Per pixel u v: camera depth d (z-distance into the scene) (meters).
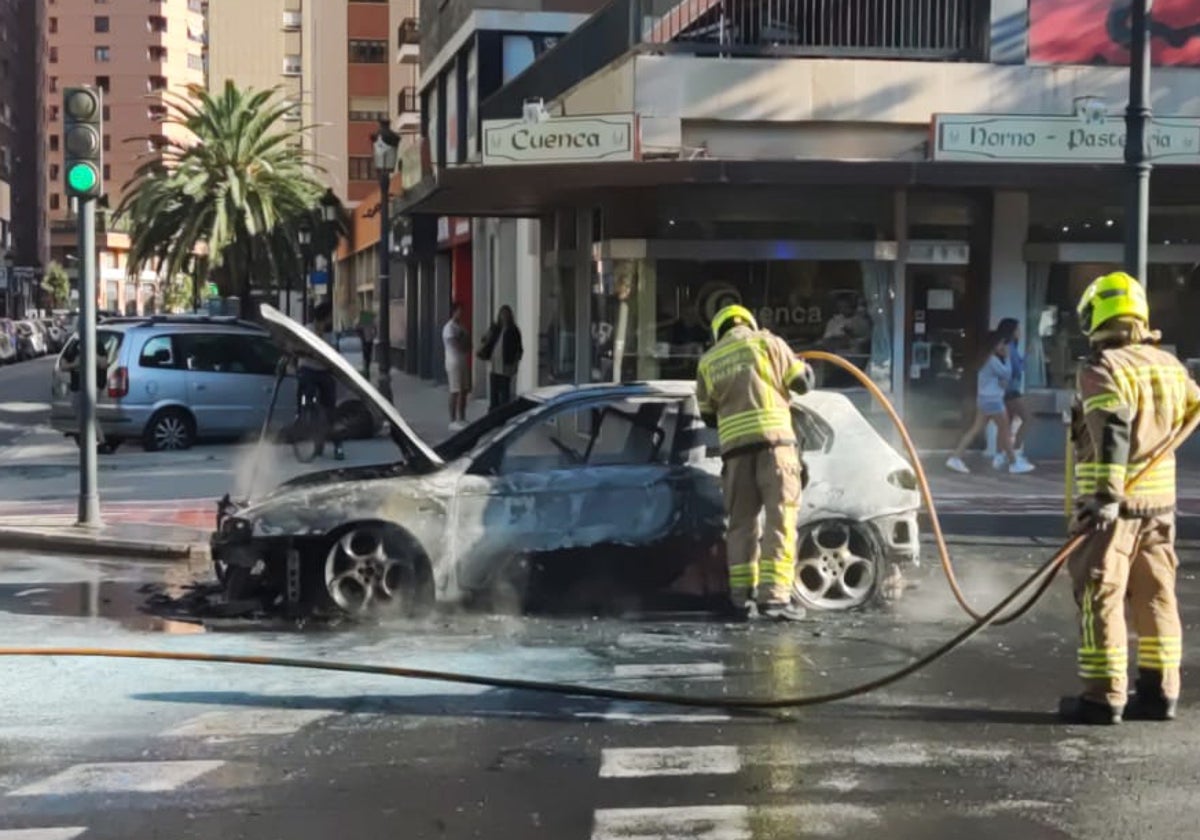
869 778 5.43
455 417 21.69
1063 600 9.15
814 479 8.61
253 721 6.26
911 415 16.80
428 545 8.31
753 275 16.31
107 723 6.22
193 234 33.53
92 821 4.98
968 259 16.62
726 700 6.56
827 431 8.77
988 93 16.02
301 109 72.19
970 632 6.43
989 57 16.06
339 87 70.31
